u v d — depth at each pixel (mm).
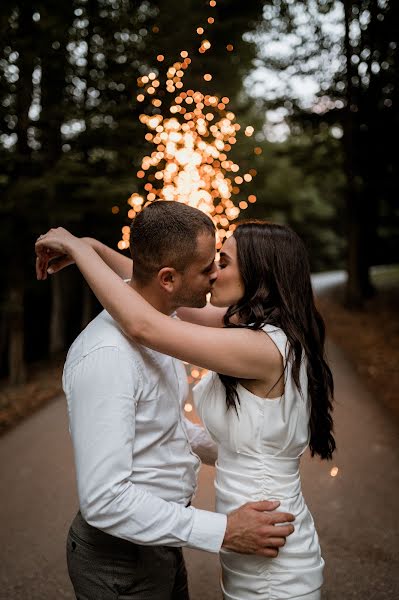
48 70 7965
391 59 12781
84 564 1615
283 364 1595
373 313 13594
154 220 1544
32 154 7922
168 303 1640
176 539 1442
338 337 10641
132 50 8477
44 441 5141
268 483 1636
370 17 12750
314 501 3668
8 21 6953
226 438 1684
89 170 7715
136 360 1509
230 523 1498
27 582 2846
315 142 14930
